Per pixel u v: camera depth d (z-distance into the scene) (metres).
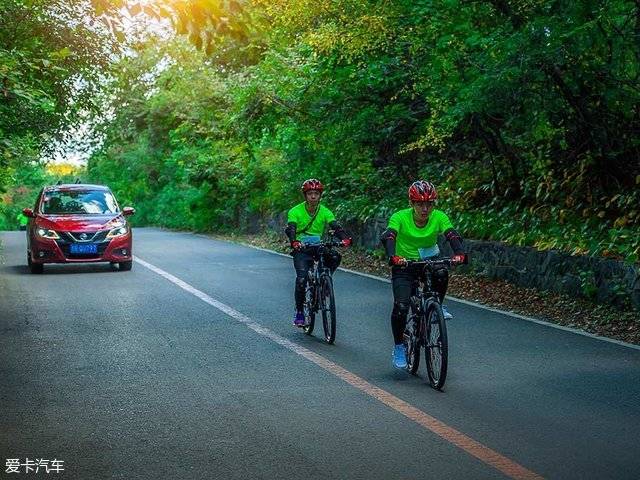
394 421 6.25
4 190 21.84
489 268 15.05
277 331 10.36
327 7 17.19
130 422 6.26
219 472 5.12
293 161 23.91
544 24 11.73
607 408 6.63
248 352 9.01
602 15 11.48
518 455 5.43
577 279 12.35
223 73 37.56
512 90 12.62
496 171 17.62
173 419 6.33
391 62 17.38
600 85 13.05
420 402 6.83
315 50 17.83
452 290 14.50
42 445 5.71
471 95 12.92
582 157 15.52
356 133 20.41
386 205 20.70
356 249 21.47
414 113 19.38
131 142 48.66
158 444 5.70
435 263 7.68
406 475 5.05
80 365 8.36
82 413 6.53
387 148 21.52
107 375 7.89
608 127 14.02
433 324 7.42
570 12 11.66
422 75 16.55
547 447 5.61
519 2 12.71
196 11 6.65
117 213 18.34
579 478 5.00
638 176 13.75
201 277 16.53
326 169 23.34
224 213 33.28
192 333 10.20
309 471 5.13
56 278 16.48
